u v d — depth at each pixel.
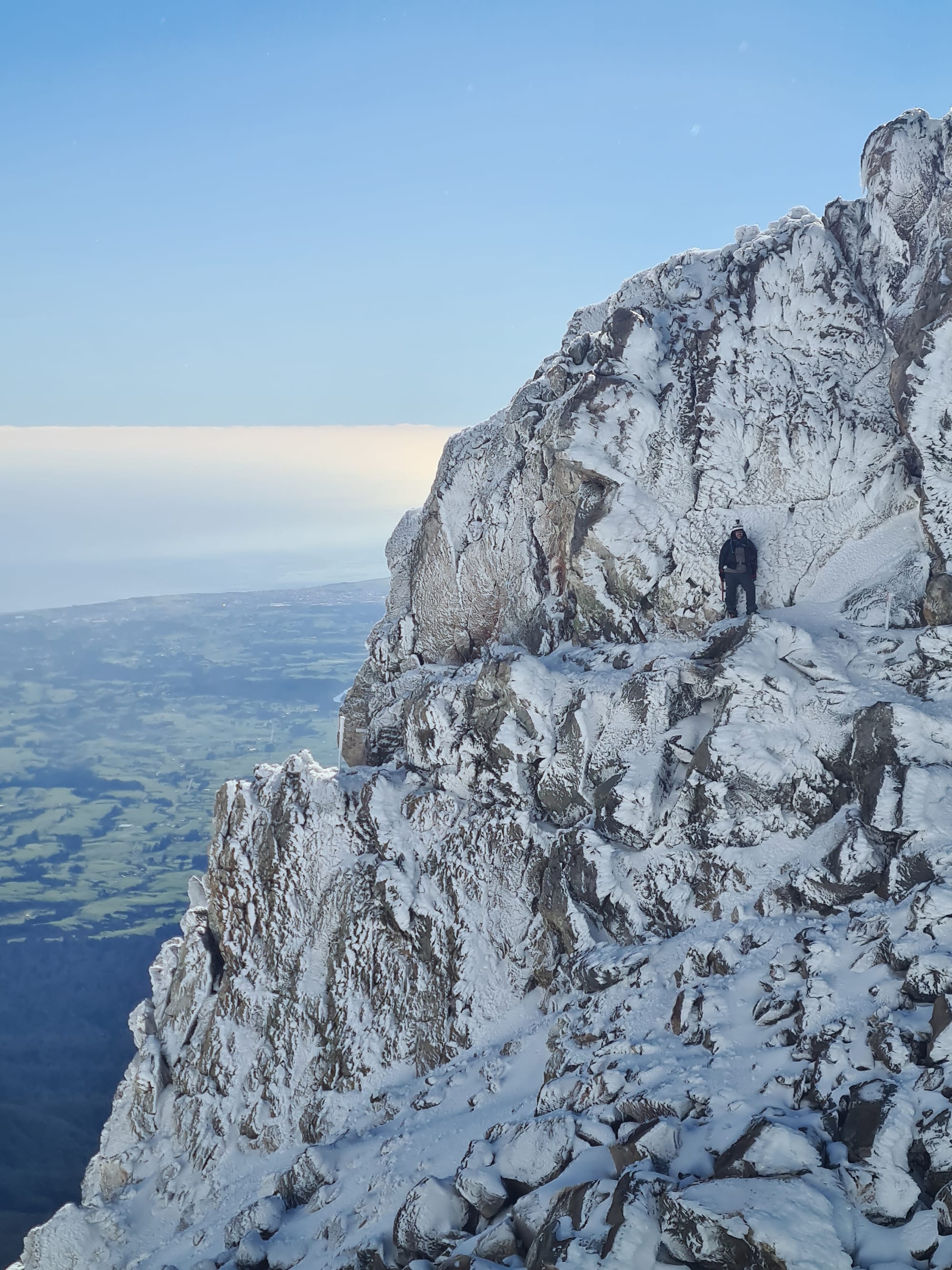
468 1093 17.70
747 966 15.27
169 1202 20.81
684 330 23.33
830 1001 13.07
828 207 23.88
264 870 22.11
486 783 20.72
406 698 24.53
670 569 21.78
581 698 20.03
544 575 23.94
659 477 22.11
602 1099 13.85
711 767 18.14
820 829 17.42
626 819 18.53
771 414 22.06
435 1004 19.75
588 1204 11.27
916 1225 9.58
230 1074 21.50
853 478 21.61
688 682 19.36
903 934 13.53
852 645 19.00
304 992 21.16
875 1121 10.65
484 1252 12.14
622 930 18.08
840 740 17.61
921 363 19.53
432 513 26.34
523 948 19.47
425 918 20.25
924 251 21.89
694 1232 9.70
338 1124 19.38
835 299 22.44
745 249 23.34
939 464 19.50
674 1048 14.40
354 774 22.45
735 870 17.50
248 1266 16.27
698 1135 11.83
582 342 24.64
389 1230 14.94
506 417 26.05
